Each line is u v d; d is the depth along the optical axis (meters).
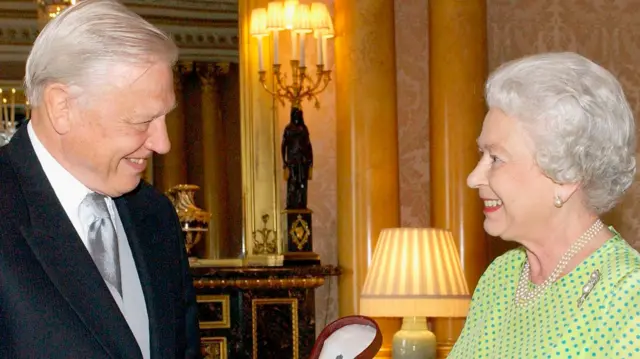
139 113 2.03
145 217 2.30
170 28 5.56
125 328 2.06
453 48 5.41
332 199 5.76
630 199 5.95
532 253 1.92
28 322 1.98
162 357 2.18
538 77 1.81
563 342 1.76
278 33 5.68
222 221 5.58
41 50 2.03
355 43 5.46
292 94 5.54
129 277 2.21
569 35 5.95
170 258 2.29
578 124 1.77
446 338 5.46
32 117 2.13
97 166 2.08
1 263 1.98
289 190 5.55
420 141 5.76
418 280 4.33
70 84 2.00
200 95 5.58
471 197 5.39
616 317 1.72
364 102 5.45
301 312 5.47
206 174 5.57
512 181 1.85
